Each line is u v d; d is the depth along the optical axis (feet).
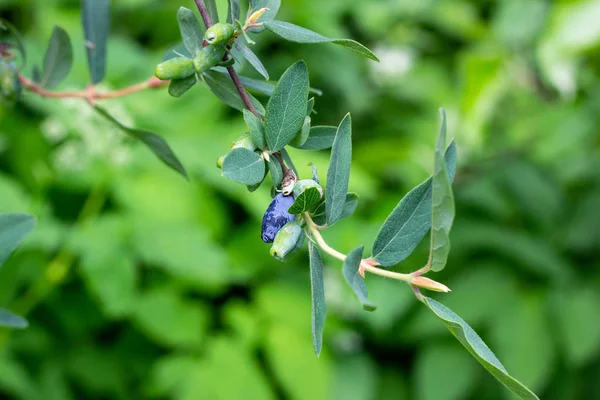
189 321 4.01
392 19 5.43
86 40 2.07
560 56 4.57
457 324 1.62
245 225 4.46
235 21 1.71
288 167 1.75
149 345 4.21
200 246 3.84
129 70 4.39
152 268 4.08
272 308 4.27
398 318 4.62
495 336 4.58
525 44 4.89
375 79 5.27
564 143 4.83
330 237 4.31
